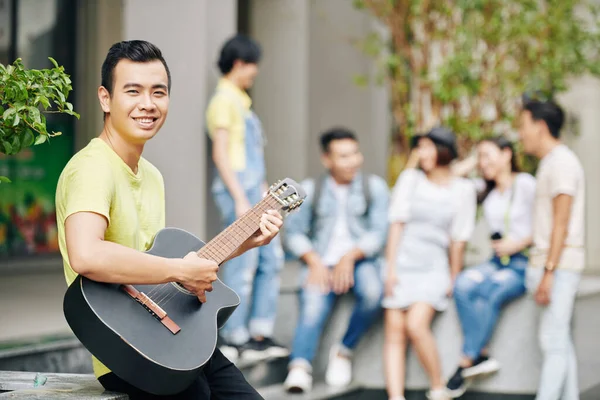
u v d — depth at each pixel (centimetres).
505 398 754
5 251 1124
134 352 326
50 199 1170
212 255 361
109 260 321
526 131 704
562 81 1091
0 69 340
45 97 346
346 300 759
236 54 698
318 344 764
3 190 1123
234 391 380
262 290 722
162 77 351
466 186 740
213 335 346
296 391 715
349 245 738
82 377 387
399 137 1238
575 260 685
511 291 743
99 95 356
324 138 743
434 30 1105
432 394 732
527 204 742
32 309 820
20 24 1142
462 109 1120
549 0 1089
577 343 904
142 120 348
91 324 329
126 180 352
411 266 735
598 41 1099
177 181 786
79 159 342
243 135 700
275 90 1207
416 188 735
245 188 698
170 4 796
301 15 1195
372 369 763
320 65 1242
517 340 752
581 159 1429
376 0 1154
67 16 1172
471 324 739
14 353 575
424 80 1102
